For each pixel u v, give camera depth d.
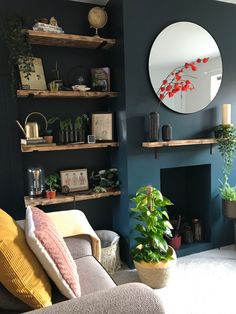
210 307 1.80
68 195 2.36
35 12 2.31
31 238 1.14
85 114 2.55
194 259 2.49
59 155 2.51
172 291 1.99
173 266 2.04
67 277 1.16
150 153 2.40
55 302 1.17
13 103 2.26
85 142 2.47
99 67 2.57
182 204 3.00
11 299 1.08
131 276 2.25
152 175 2.42
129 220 2.36
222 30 2.60
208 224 2.73
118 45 2.33
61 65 2.43
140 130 2.35
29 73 2.14
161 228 2.12
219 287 2.03
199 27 2.48
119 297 0.96
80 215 1.92
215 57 2.58
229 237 2.79
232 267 2.32
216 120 2.65
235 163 2.74
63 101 2.48
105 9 2.54
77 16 2.45
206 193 2.72
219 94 2.64
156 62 2.35
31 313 0.87
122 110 2.34
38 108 2.39
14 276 1.03
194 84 2.51
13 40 2.01
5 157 2.28
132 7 2.22
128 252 2.40
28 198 2.25
